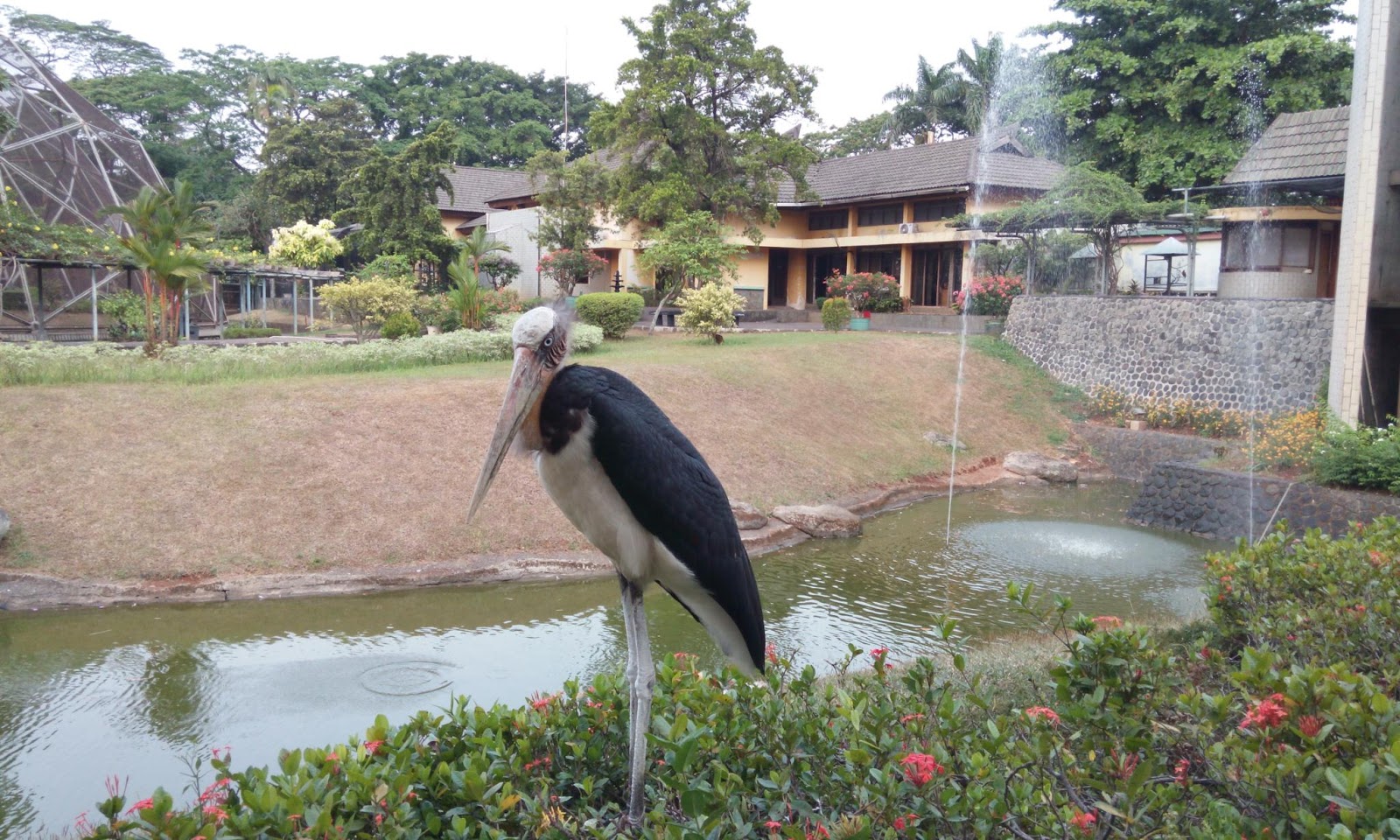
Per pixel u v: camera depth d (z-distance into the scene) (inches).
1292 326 826.2
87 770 275.7
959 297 1282.0
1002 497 745.0
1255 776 118.3
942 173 1360.7
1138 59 1187.3
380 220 1529.3
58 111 1331.2
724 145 1245.7
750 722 145.6
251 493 522.6
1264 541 270.8
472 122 2397.9
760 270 1553.9
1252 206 968.3
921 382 976.3
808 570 517.7
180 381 671.1
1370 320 610.2
